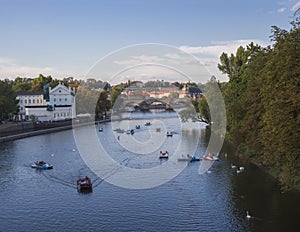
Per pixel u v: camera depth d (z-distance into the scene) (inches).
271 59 1763.0
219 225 1471.5
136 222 1508.4
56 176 2326.5
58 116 6235.2
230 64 4480.8
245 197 1803.6
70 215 1603.1
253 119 2161.7
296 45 1544.0
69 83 7795.3
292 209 1621.6
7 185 2133.4
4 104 5137.8
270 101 1644.9
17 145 3836.1
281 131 1456.7
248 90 2330.2
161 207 1676.9
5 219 1574.8
